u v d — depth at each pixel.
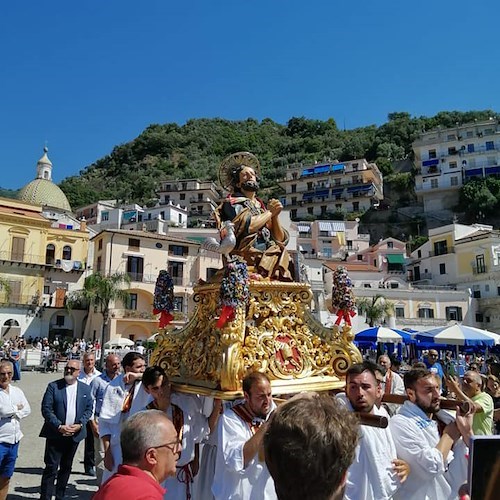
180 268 44.56
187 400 4.55
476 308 47.97
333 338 4.99
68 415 6.40
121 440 2.73
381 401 4.17
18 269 45.00
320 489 1.66
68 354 32.75
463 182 74.62
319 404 1.86
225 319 4.26
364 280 53.91
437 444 3.69
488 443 2.46
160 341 5.32
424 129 102.31
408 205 80.94
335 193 84.38
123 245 42.72
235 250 5.12
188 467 4.43
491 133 76.12
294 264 5.44
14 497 6.66
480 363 20.59
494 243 49.62
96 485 7.49
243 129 143.50
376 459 3.33
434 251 55.72
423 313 46.75
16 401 6.19
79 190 102.00
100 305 40.22
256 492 3.54
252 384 3.74
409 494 3.55
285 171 97.81
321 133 129.88
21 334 42.78
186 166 116.00
